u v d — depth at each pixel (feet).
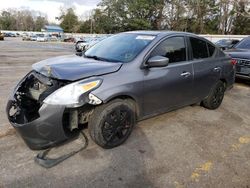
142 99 10.75
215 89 15.43
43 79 9.41
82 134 11.19
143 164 9.43
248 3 131.44
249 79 21.91
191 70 13.01
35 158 9.30
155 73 11.10
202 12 156.15
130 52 11.23
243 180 8.80
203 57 14.21
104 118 9.64
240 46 25.58
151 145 10.84
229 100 18.70
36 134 8.62
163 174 8.91
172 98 12.30
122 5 179.32
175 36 12.51
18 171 8.57
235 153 10.64
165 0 165.37
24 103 9.59
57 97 8.55
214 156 10.30
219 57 15.43
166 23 167.43
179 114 14.79
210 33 161.79
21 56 43.62
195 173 9.06
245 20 150.61
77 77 8.96
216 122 13.93
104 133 9.80
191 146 11.02
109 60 11.05
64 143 10.41
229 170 9.36
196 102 14.43
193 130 12.68
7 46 71.92
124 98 10.30
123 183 8.33
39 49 65.92
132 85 10.14
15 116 9.36
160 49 11.52
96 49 12.71
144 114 11.24
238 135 12.45
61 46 90.33
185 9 156.87
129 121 10.57
